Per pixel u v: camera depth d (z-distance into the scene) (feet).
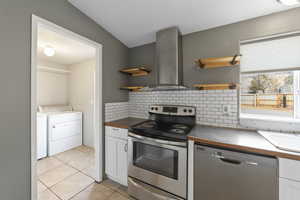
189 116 6.18
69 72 12.16
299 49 4.68
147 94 7.67
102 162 6.47
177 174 4.40
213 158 3.87
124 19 5.82
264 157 3.31
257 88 5.53
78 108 11.77
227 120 5.58
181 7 4.92
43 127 8.81
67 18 4.91
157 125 5.96
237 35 5.45
